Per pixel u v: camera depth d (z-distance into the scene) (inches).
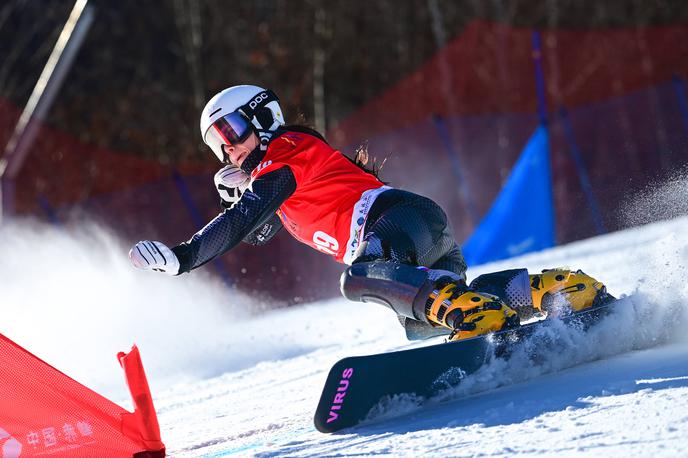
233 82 2738.7
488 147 2196.1
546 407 274.5
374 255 350.6
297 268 1419.8
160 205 1633.9
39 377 285.0
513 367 318.3
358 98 2854.3
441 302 331.6
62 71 1341.0
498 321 323.0
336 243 371.9
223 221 343.3
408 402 305.1
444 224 372.5
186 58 2659.9
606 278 669.9
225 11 2748.5
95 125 2522.1
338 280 1428.4
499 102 2938.0
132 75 2603.3
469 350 311.7
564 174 1953.7
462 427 270.2
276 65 2785.4
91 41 2573.8
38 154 2364.7
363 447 268.4
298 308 1186.6
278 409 386.9
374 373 297.7
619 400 267.1
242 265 1382.9
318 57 2800.2
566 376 314.5
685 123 1999.3
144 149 2564.0
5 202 1359.5
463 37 2940.5
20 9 2559.1
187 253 333.7
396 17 2891.2
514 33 2984.7
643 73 3065.9
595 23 3070.9
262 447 297.0
